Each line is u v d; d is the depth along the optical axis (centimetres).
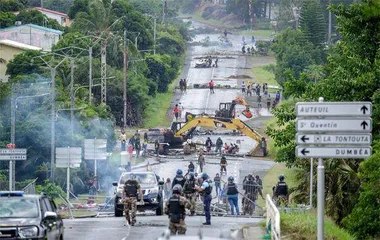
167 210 6669
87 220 9650
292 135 10562
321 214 4947
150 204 9806
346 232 7844
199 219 9469
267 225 7425
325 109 4969
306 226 6994
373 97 9638
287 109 11062
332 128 4969
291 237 6912
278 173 18900
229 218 9831
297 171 10850
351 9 10462
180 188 6656
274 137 10700
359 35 10412
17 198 6297
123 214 10194
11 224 6028
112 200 13075
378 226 8050
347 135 4962
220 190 13388
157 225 8788
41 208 6291
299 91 10888
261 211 12431
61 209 13062
